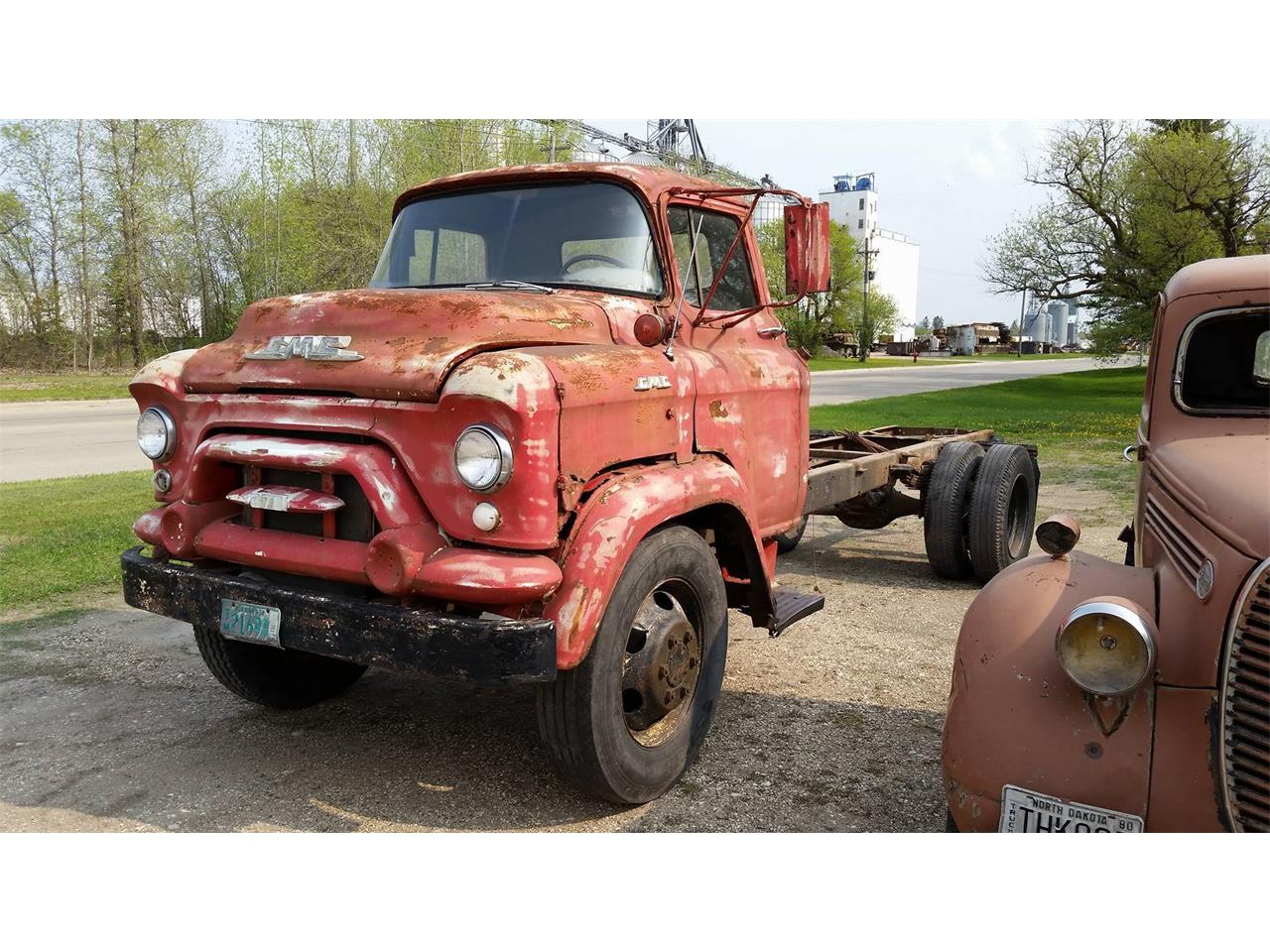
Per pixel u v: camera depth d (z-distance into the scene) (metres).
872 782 3.57
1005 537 6.45
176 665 4.91
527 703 4.39
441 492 2.89
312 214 29.08
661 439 3.47
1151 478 3.26
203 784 3.53
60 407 23.69
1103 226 30.78
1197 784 2.21
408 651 2.85
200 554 3.42
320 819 3.26
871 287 78.50
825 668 4.91
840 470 5.88
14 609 5.93
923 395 28.11
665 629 3.36
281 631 3.12
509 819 3.27
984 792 2.38
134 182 34.78
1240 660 2.15
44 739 3.96
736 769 3.69
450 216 4.16
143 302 39.47
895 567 7.37
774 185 3.89
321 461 3.03
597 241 3.86
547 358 2.95
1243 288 3.22
